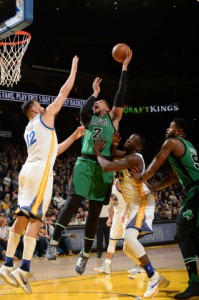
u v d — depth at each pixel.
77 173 5.34
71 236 10.84
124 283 6.35
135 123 22.42
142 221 5.39
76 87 20.86
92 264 8.77
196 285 5.14
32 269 8.11
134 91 22.44
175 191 16.95
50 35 21.45
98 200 5.39
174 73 22.09
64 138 19.89
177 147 5.16
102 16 21.78
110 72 22.12
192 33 22.31
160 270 7.53
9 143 17.20
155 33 22.59
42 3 20.22
